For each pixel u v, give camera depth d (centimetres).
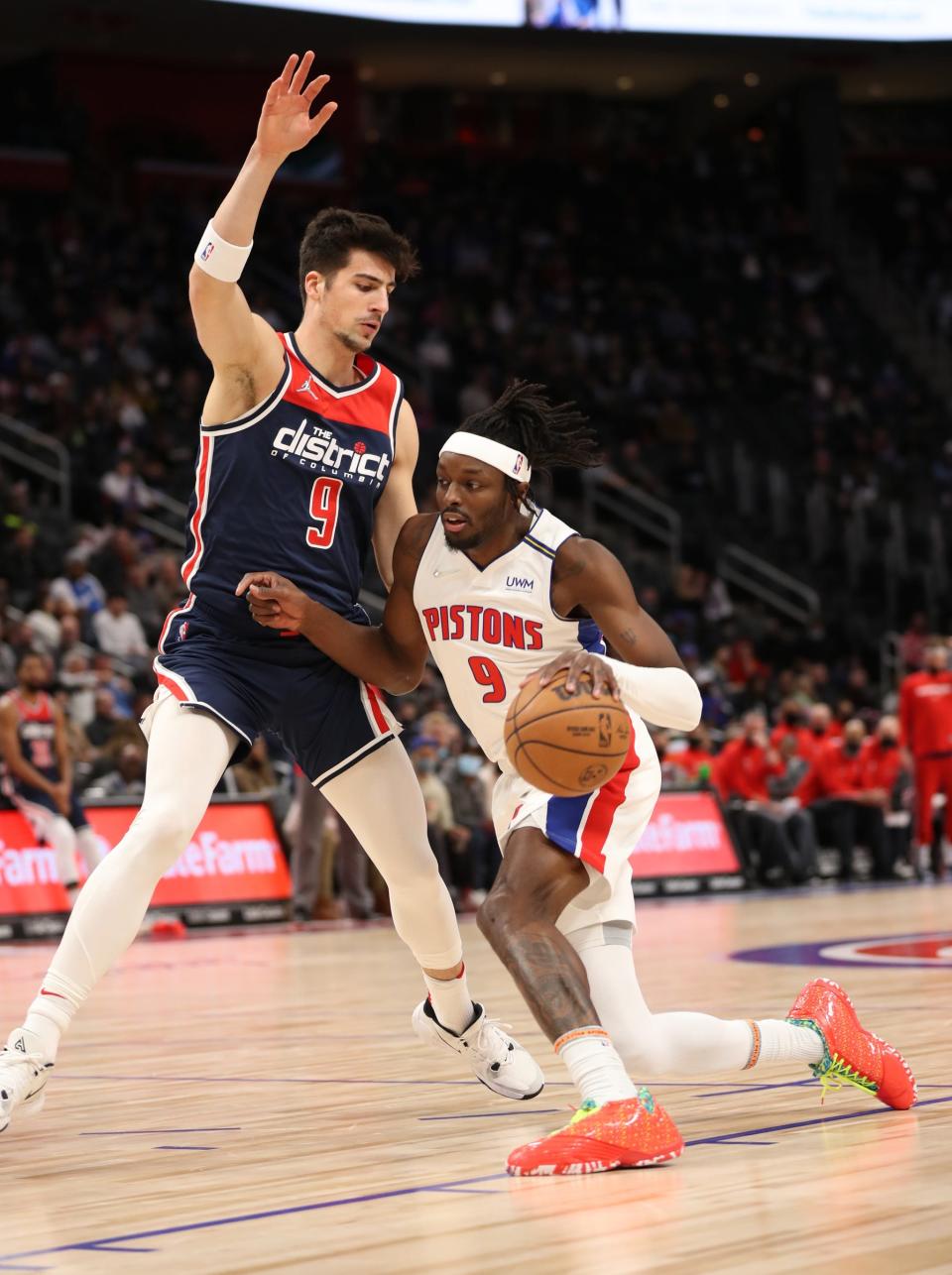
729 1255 288
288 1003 796
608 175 3409
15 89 2964
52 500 2136
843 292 3362
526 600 409
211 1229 323
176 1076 557
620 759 377
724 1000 712
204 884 1416
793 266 3344
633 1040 403
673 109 3488
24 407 2225
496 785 430
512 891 396
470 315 2905
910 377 3275
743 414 3019
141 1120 466
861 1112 436
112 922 429
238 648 461
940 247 3497
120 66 2939
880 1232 301
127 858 432
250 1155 405
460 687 424
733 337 3180
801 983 788
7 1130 457
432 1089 513
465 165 3278
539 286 3102
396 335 2808
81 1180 382
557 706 371
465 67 3156
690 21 2969
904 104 3612
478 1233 312
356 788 470
